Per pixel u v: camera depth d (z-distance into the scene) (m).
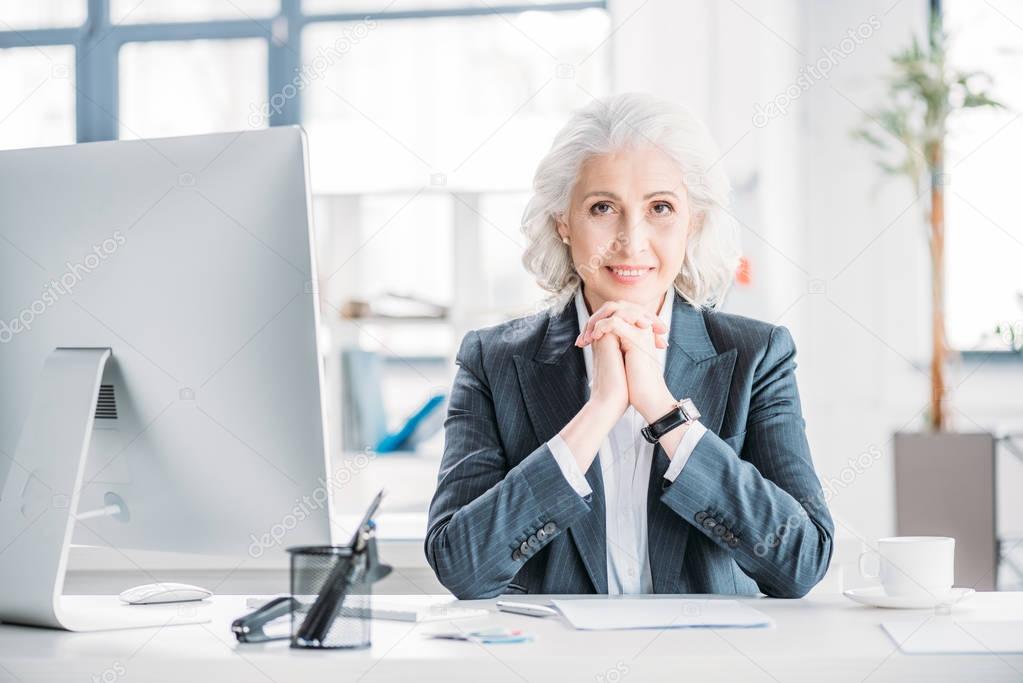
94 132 3.86
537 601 1.29
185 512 1.18
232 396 1.13
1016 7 3.71
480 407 1.57
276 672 0.98
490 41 3.74
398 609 1.19
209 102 3.87
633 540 1.47
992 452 3.35
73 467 1.16
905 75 3.70
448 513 1.45
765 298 3.72
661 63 3.69
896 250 3.77
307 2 3.83
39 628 1.19
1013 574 3.51
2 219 1.21
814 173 3.79
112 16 3.87
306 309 1.10
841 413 3.77
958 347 3.75
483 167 3.73
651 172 1.52
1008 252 3.71
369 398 3.52
